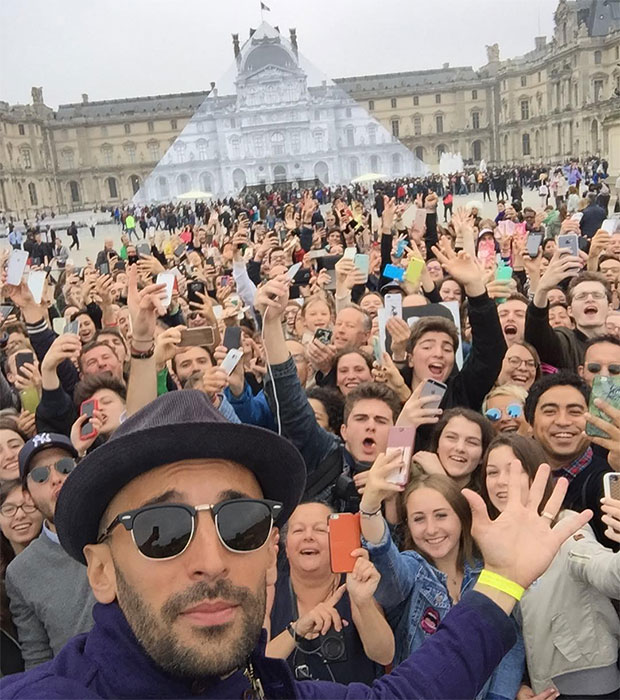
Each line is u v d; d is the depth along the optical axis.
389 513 3.87
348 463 4.36
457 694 1.68
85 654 1.67
